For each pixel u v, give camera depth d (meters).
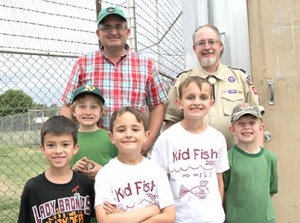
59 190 2.27
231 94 2.76
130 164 2.32
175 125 2.57
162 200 2.27
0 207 4.93
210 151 2.47
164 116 2.97
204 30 2.74
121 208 2.23
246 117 2.55
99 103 2.63
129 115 2.32
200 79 2.53
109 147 2.58
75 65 2.93
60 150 2.27
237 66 2.93
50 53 3.48
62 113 2.93
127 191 2.25
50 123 2.31
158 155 2.54
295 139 2.89
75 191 2.29
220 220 2.41
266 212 2.52
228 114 2.73
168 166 2.50
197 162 2.46
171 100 2.92
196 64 3.03
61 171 2.29
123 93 2.81
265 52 2.91
